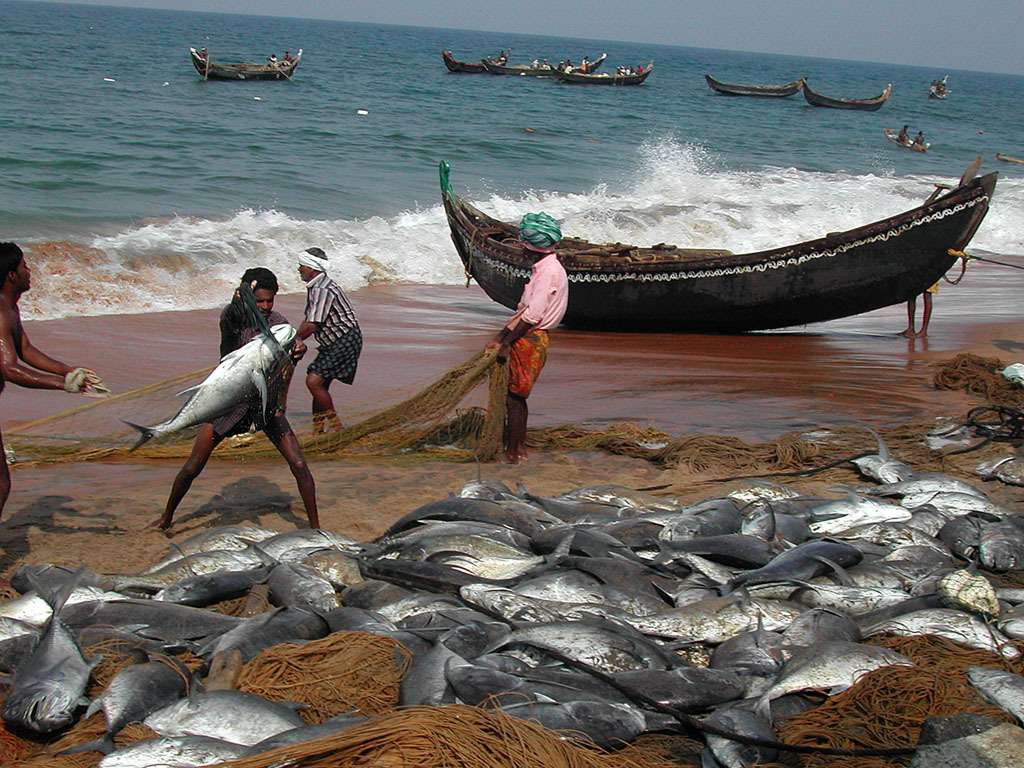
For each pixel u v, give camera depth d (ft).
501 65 238.07
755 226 73.56
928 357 39.01
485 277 44.32
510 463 25.41
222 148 87.15
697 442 26.21
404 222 64.28
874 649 13.88
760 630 14.47
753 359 38.14
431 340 39.75
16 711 11.91
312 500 19.57
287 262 51.98
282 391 23.20
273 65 167.43
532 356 25.00
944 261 39.75
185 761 10.98
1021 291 57.41
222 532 18.04
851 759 12.01
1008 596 16.63
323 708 12.90
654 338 42.52
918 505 21.25
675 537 18.42
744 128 156.97
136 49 225.56
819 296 40.63
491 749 11.02
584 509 19.85
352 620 14.67
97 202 59.93
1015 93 511.81
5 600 15.78
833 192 90.84
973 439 27.66
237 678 13.20
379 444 26.25
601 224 68.95
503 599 15.23
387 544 17.60
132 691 12.41
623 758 11.71
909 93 357.61
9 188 61.41
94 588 15.43
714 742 12.00
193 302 44.24
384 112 131.54
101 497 21.36
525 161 99.66
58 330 37.09
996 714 12.91
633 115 161.27
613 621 14.70
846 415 30.30
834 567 16.94
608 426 28.14
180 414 17.90
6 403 28.14
